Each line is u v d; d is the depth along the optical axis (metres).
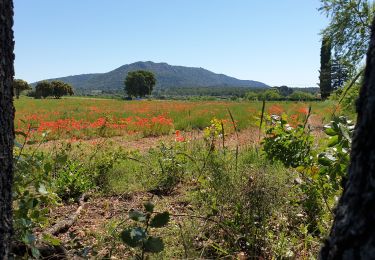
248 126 17.23
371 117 1.55
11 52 2.37
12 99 2.40
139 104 44.22
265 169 4.62
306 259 3.33
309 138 4.11
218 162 5.20
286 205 4.12
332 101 12.48
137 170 7.08
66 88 98.06
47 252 3.18
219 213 4.07
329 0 13.09
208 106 35.53
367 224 1.50
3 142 2.29
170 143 8.05
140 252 3.35
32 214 3.00
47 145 11.03
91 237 4.18
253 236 3.60
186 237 3.68
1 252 2.30
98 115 25.28
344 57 13.37
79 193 5.98
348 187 1.64
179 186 6.43
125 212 5.13
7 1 2.31
